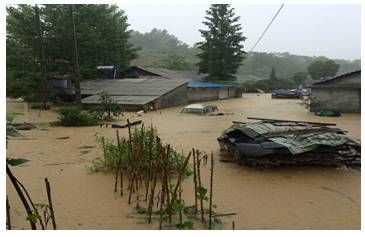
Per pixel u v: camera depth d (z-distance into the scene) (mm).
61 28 33000
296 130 10203
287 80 78500
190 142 14008
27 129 17453
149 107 28219
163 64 72625
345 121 21547
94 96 30406
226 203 7141
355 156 9609
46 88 29562
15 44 32688
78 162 10500
